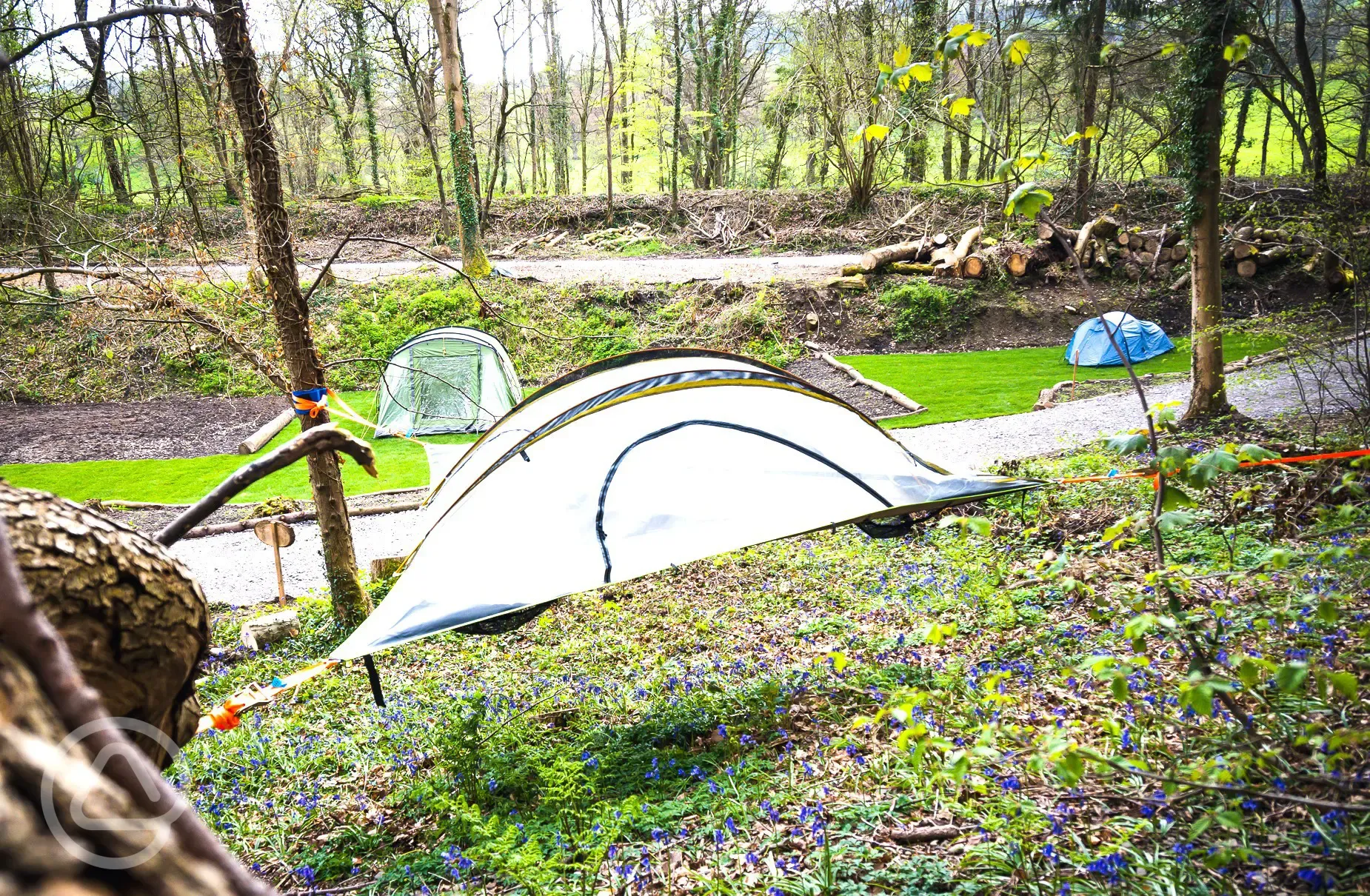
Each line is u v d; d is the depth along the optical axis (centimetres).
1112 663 250
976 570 702
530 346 2408
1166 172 3155
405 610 515
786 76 3462
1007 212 284
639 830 393
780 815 375
